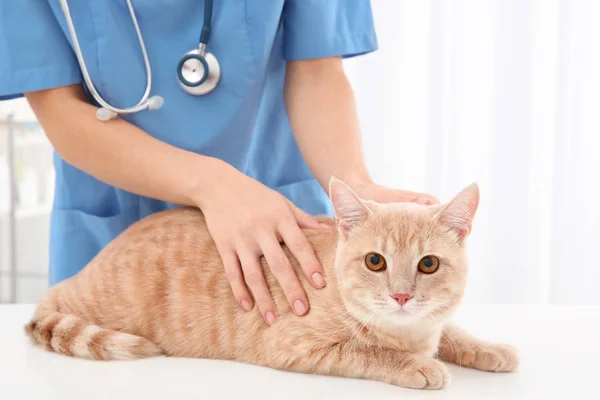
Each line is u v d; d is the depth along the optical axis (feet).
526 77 7.63
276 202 4.01
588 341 4.06
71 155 4.42
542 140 7.82
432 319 3.77
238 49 4.74
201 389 3.26
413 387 3.35
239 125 4.88
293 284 3.78
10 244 12.21
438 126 7.84
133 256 4.29
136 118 4.69
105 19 4.52
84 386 3.29
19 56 4.35
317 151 4.76
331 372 3.64
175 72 4.72
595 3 7.53
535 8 7.56
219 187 4.07
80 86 4.69
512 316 4.60
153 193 4.29
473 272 8.05
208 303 4.05
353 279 3.76
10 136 10.77
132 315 4.18
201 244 4.24
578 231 7.78
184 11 4.71
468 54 7.73
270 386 3.35
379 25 7.88
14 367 3.61
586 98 7.63
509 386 3.35
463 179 7.88
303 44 4.95
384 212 3.88
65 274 5.25
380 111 7.99
